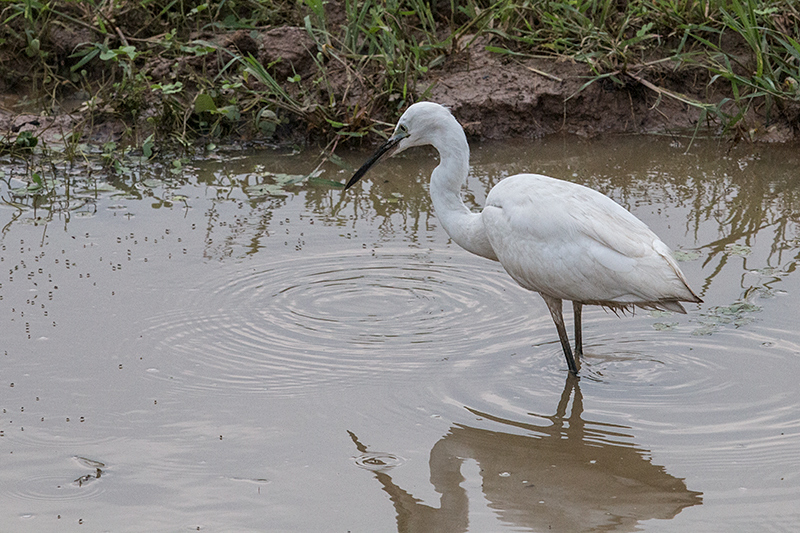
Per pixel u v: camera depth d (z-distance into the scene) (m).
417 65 15.95
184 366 9.01
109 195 13.59
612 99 16.27
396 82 15.98
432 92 16.08
